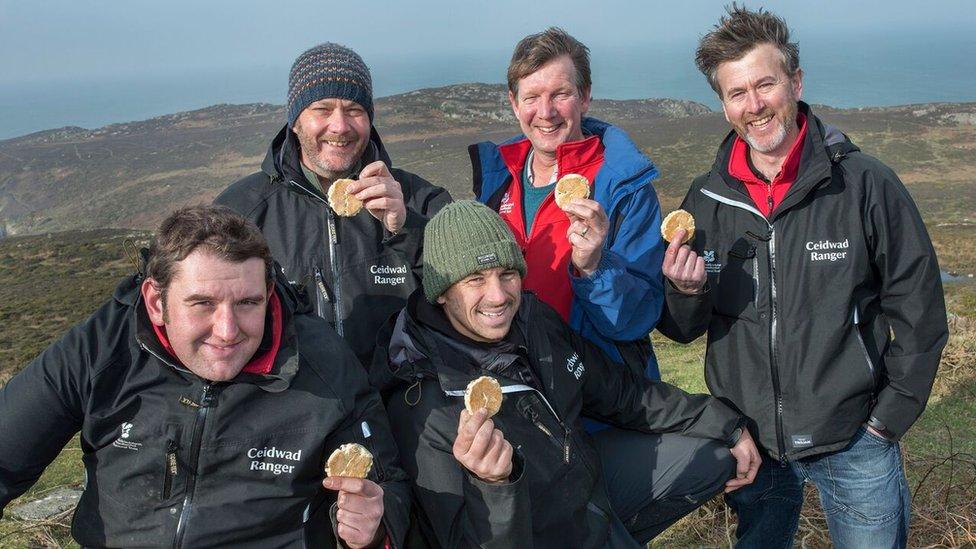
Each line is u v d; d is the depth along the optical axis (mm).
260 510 2416
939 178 116125
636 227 3473
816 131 3178
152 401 2391
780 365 3256
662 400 3469
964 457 6000
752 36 3129
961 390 7973
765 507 3715
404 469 2723
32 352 42781
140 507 2396
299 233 3348
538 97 3688
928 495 5160
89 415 2381
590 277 3191
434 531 2719
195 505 2387
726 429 3373
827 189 3168
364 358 3320
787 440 3275
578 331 3574
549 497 2828
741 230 3363
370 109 3451
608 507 3104
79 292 63000
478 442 2346
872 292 3215
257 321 2344
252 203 3416
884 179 3090
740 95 3213
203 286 2215
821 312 3160
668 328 3533
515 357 2855
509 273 2791
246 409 2416
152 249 2305
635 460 3506
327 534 2609
